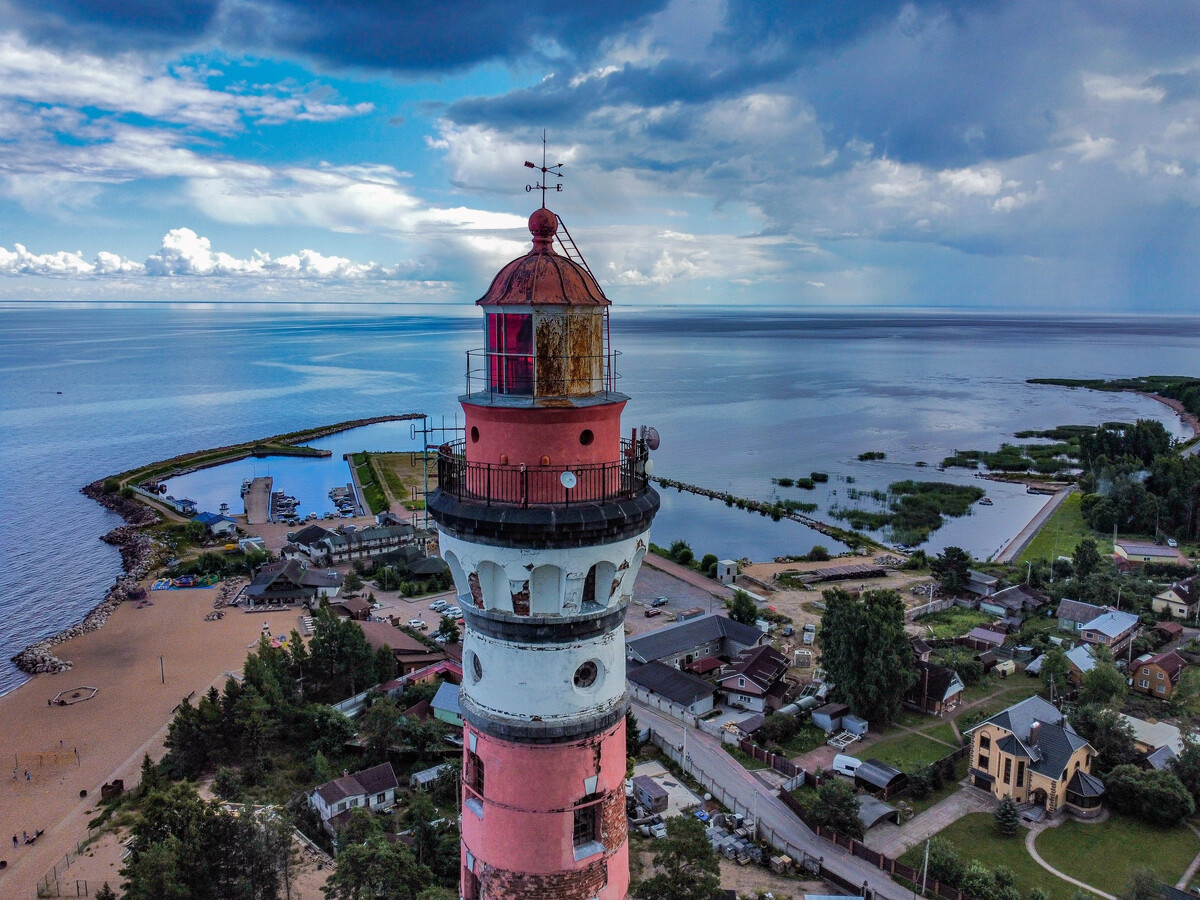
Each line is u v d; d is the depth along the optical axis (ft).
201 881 181.06
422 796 229.04
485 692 65.77
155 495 634.43
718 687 321.32
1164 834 232.94
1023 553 495.82
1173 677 314.55
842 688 300.40
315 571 452.35
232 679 290.35
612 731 67.36
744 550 521.65
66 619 412.77
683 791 254.06
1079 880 213.46
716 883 162.61
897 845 228.84
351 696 312.71
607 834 67.67
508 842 65.82
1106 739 262.26
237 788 247.09
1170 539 519.60
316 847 224.74
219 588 447.83
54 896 212.84
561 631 63.31
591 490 62.39
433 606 418.92
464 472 65.10
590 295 63.05
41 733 302.66
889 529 561.02
